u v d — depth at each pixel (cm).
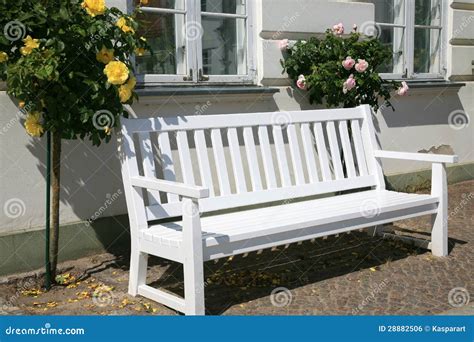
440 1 786
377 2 727
